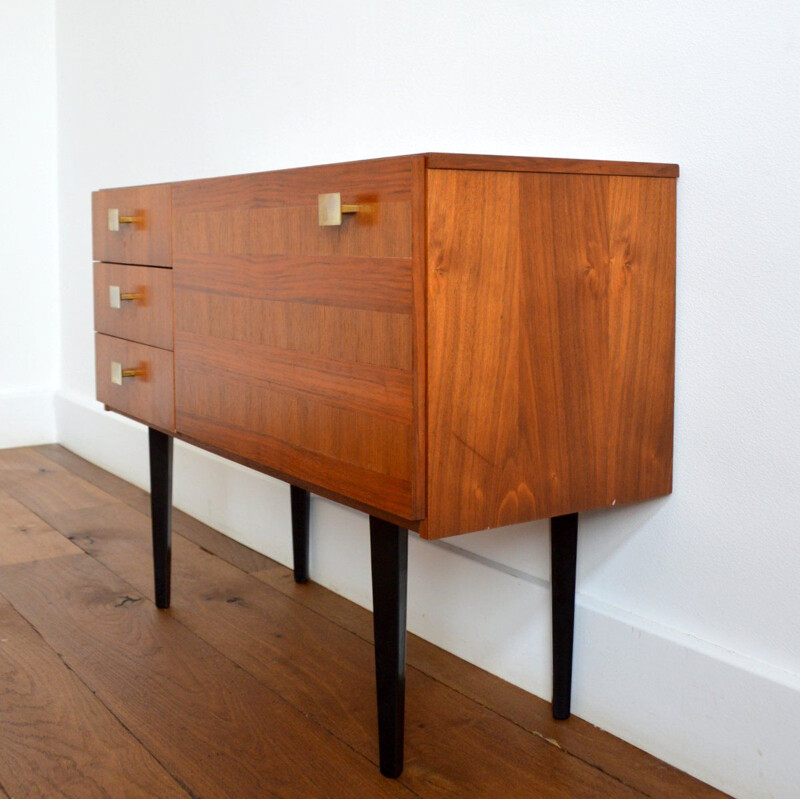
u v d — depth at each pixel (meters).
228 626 1.73
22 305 3.31
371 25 1.76
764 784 1.15
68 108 3.20
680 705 1.24
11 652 1.61
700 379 1.22
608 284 1.16
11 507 2.52
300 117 1.99
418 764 1.26
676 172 1.21
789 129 1.09
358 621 1.76
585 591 1.41
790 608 1.13
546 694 1.44
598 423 1.18
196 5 2.35
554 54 1.39
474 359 1.06
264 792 1.20
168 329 1.55
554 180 1.09
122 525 2.37
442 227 1.02
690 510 1.24
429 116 1.64
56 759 1.27
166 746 1.30
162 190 1.54
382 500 1.10
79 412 3.13
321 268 1.16
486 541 1.56
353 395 1.13
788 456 1.12
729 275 1.17
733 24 1.14
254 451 1.35
